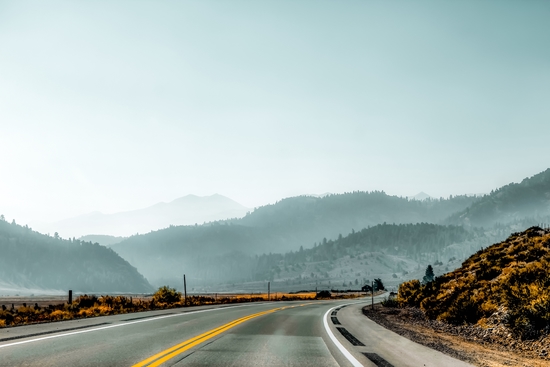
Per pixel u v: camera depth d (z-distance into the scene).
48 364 7.77
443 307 23.06
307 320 19.66
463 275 29.36
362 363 8.51
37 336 11.77
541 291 14.60
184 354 9.06
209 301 55.81
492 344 13.83
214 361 8.33
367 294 113.31
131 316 20.16
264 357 8.93
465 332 16.94
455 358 9.48
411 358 9.35
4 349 9.45
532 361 10.47
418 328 18.22
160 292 46.34
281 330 14.67
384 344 11.60
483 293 19.58
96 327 14.48
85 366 7.62
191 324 16.09
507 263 24.47
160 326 15.11
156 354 8.98
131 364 7.85
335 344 11.28
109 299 34.16
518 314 14.13
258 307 32.03
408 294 38.22
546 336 12.79
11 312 28.42
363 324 18.39
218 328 14.76
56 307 32.38
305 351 9.91
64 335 12.06
